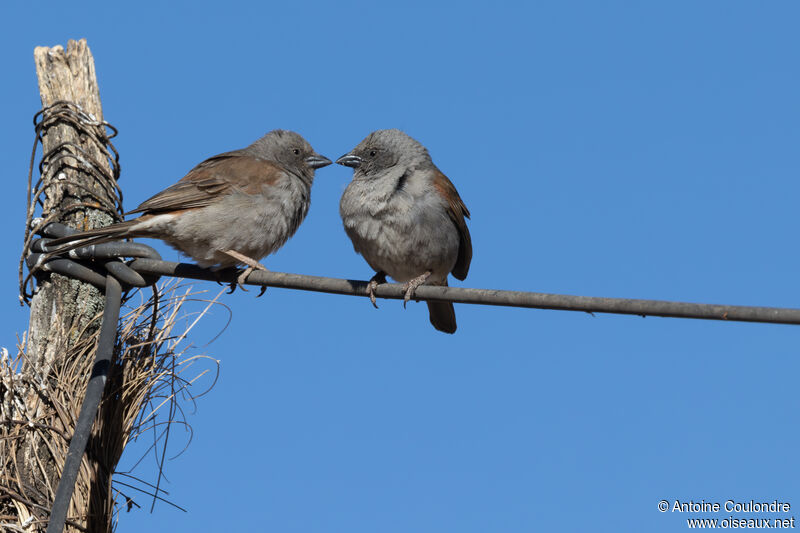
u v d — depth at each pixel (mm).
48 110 11492
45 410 10305
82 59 11875
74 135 11469
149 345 11102
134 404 10805
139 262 10633
